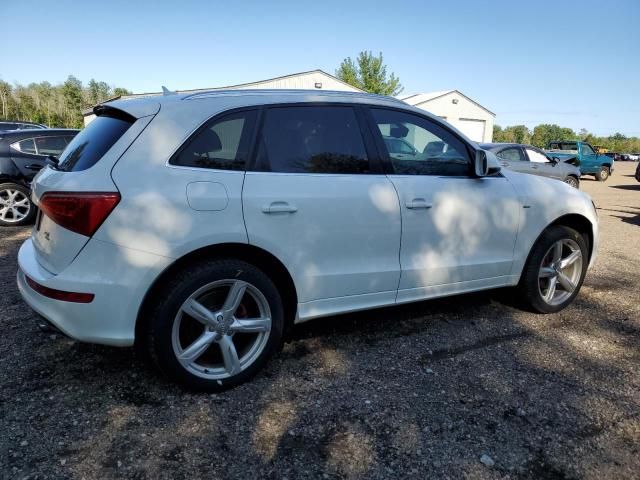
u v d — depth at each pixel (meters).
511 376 2.96
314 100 2.97
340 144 2.98
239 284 2.63
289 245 2.75
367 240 3.00
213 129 2.62
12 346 3.16
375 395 2.71
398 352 3.24
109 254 2.35
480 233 3.47
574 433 2.42
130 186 2.38
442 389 2.79
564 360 3.18
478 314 3.95
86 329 2.39
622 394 2.78
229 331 2.67
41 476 2.03
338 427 2.42
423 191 3.19
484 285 3.61
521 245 3.70
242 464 2.14
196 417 2.47
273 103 2.83
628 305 4.26
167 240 2.42
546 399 2.71
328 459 2.19
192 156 2.55
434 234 3.26
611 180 23.17
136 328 2.51
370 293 3.09
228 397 2.66
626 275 5.25
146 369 2.92
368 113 3.13
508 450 2.28
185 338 2.64
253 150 2.71
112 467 2.10
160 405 2.56
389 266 3.11
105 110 2.80
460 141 3.46
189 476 2.06
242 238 2.59
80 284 2.34
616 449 2.31
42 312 2.44
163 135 2.52
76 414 2.46
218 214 2.52
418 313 3.94
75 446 2.22
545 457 2.24
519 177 3.77
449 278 3.39
